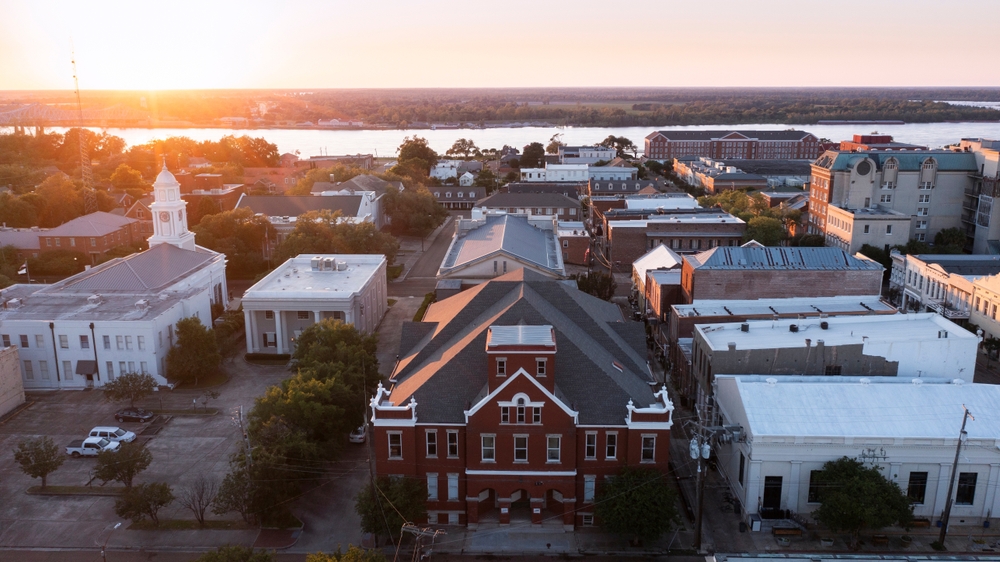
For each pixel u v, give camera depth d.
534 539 61.88
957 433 61.75
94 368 94.94
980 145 172.25
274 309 105.62
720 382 71.50
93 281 108.00
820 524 62.34
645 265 131.38
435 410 62.56
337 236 147.88
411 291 144.75
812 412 63.59
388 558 59.41
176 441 80.25
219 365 102.69
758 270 99.81
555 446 61.81
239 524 64.69
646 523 58.28
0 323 94.19
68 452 77.31
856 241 156.88
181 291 108.62
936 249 151.88
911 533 61.91
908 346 74.12
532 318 67.19
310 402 70.31
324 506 67.56
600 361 67.31
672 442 78.50
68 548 61.59
